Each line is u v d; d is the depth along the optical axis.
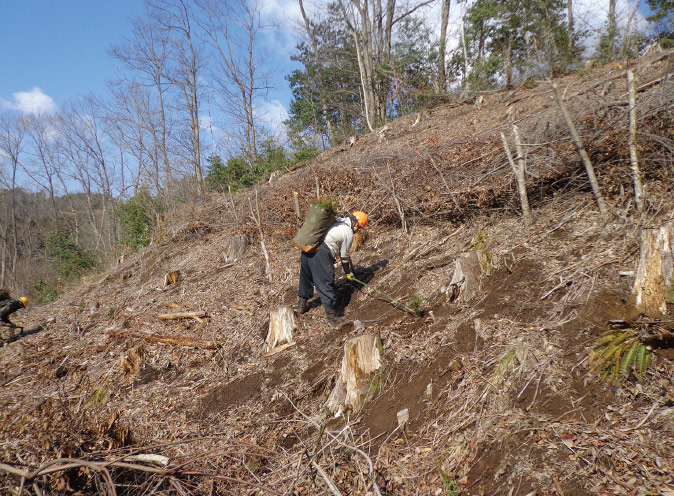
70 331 6.47
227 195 10.93
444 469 2.66
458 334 3.68
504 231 4.89
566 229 4.39
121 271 9.73
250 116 23.64
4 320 6.46
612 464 2.18
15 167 31.67
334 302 4.73
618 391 2.57
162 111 23.36
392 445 3.03
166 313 6.18
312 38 23.05
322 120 24.73
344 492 2.82
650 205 4.02
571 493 2.12
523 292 3.79
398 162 6.77
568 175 4.91
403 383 3.55
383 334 4.12
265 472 3.28
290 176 9.53
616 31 9.38
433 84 16.45
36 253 34.41
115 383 4.74
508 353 3.12
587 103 4.91
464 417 2.92
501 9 11.67
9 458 3.38
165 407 4.25
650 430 2.27
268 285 6.34
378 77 18.69
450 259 4.94
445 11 17.70
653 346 2.70
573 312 3.28
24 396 4.67
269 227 7.84
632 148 4.11
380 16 19.80
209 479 3.27
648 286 3.05
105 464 2.83
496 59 12.41
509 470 2.40
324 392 3.94
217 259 8.06
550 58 9.16
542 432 2.51
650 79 5.46
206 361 4.91
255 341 5.01
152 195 17.55
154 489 2.97
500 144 5.64
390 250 5.94
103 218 28.97
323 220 4.56
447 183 5.80
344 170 7.37
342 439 3.26
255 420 3.86
